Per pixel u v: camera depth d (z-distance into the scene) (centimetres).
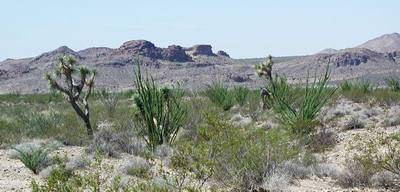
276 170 1066
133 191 823
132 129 1739
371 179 1063
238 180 995
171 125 1595
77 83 1980
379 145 1344
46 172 1166
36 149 1330
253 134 1130
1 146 1695
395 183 1051
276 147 1108
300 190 1005
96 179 868
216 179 989
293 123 1661
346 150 1404
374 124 1914
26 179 1132
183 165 879
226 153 1002
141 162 1183
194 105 1873
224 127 1053
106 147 1498
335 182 1082
